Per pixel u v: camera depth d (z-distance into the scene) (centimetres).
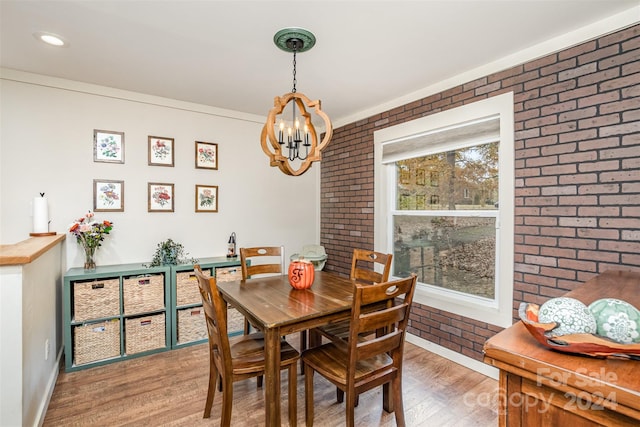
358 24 193
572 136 200
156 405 206
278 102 187
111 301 267
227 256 361
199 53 233
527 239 222
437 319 283
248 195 385
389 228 343
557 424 72
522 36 206
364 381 165
